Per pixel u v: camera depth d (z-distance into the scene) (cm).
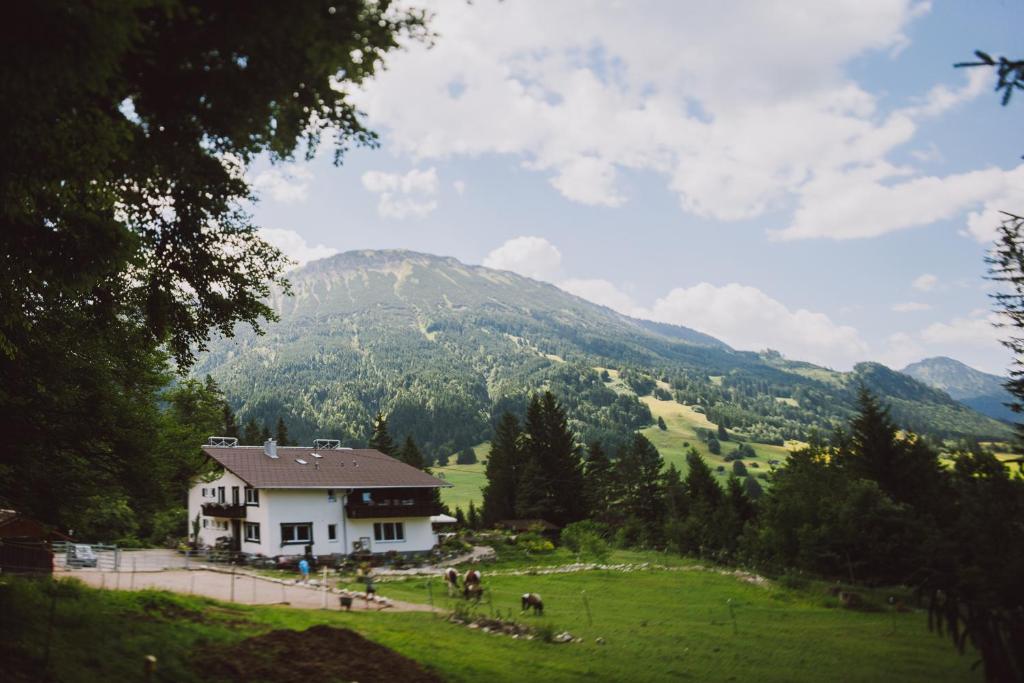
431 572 4591
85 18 629
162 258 1276
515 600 3406
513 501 9650
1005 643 715
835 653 2348
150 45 773
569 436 9094
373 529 5406
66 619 1505
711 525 7125
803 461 5034
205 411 5578
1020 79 643
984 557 756
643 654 2205
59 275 1065
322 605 2658
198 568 3988
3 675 1079
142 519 6172
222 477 5641
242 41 762
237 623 1900
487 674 1725
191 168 992
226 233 1307
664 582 4344
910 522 3566
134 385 2027
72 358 1744
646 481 10656
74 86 686
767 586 4212
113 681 1227
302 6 727
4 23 624
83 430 1856
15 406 1700
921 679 1981
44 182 859
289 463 5581
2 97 673
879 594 3666
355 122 954
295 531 5016
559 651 2153
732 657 2230
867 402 4872
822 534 4247
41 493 1883
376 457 6309
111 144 800
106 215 1109
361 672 1545
